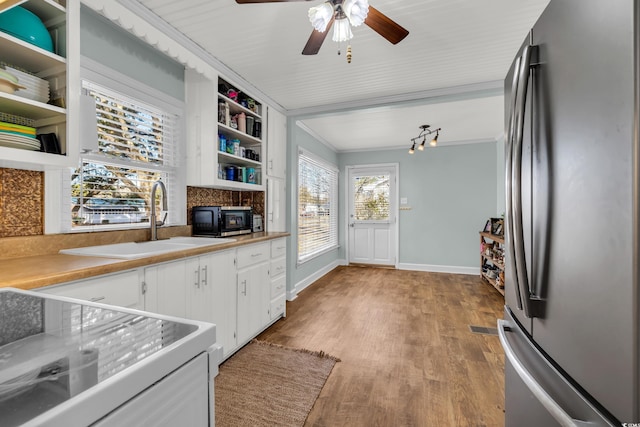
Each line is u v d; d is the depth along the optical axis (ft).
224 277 6.90
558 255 2.42
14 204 4.87
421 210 17.76
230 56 7.77
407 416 5.18
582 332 2.10
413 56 7.73
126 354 1.51
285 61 8.01
